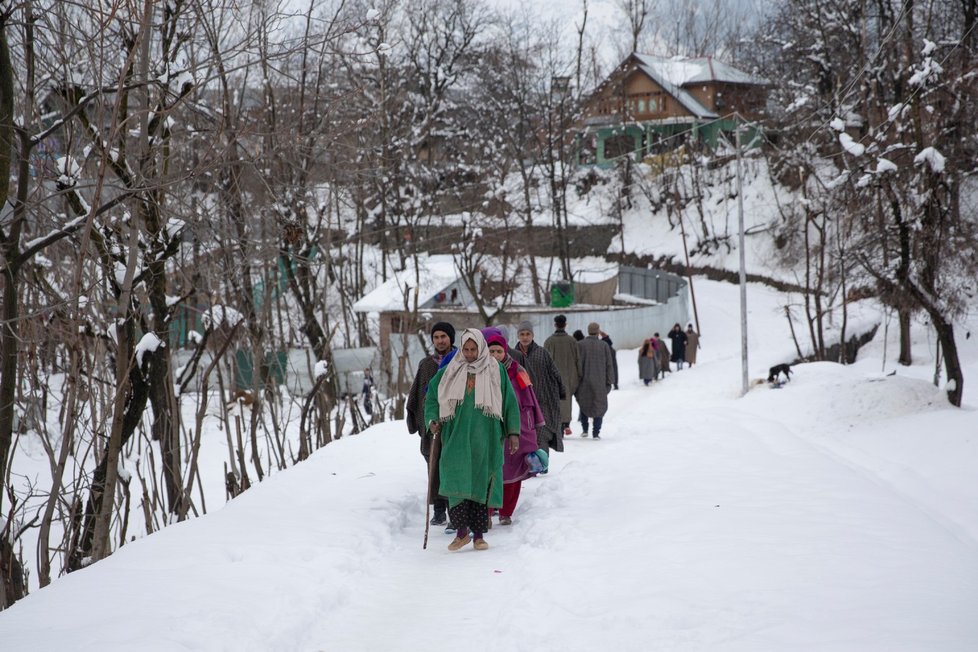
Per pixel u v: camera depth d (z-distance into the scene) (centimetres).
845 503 803
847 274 2053
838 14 4344
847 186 2008
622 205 7106
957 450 1389
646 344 2981
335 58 1289
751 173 6431
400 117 3419
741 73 7256
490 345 863
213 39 980
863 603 507
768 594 532
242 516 813
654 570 602
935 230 1791
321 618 570
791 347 3619
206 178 1011
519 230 4803
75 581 602
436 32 5075
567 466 1115
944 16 3150
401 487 978
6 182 786
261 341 1237
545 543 742
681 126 7138
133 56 776
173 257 1022
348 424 2150
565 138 6481
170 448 1096
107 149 762
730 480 934
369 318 3331
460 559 732
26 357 1044
